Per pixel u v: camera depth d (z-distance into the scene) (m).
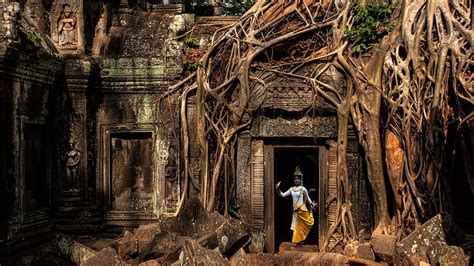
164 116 10.76
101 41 11.55
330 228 9.98
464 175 9.55
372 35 10.07
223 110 10.33
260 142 10.36
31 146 10.17
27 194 9.97
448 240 8.17
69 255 7.97
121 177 11.23
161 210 10.77
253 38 10.50
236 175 10.38
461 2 9.66
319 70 10.14
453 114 9.09
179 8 12.95
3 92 8.98
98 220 10.91
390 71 9.72
